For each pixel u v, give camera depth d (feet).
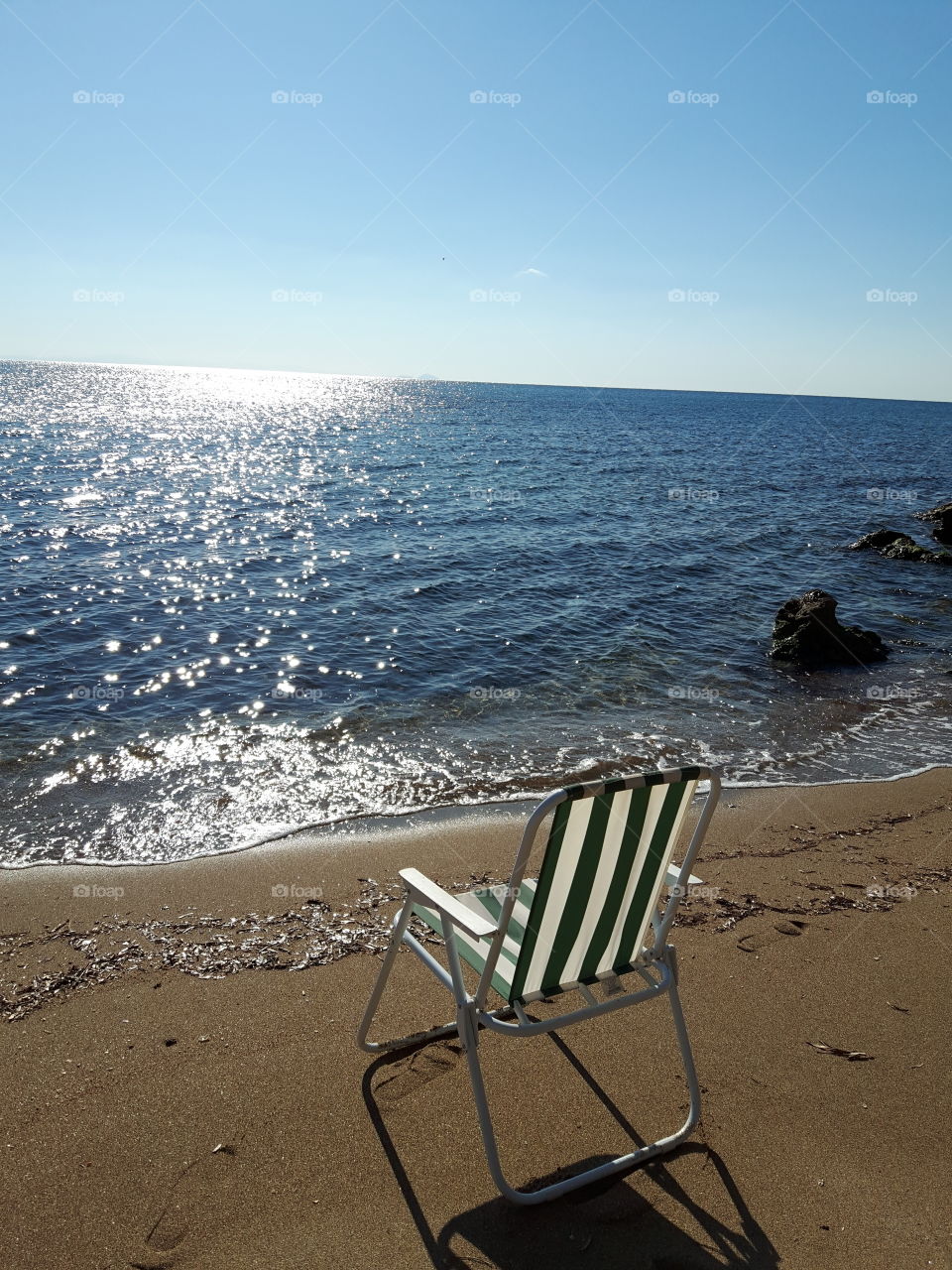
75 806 18.74
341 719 25.27
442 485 92.43
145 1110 9.30
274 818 18.37
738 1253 7.58
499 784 20.75
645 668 31.81
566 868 8.26
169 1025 10.89
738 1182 8.45
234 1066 10.11
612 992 9.52
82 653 31.81
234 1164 8.55
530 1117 9.34
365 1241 7.65
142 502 74.64
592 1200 8.17
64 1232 7.68
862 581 50.26
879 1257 7.53
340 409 298.76
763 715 26.99
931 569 55.26
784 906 14.60
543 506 77.61
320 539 59.16
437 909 8.50
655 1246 7.65
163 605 39.60
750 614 41.04
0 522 61.26
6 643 32.58
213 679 29.12
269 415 245.86
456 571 49.03
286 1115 9.27
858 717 27.09
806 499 89.76
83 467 99.35
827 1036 10.93
